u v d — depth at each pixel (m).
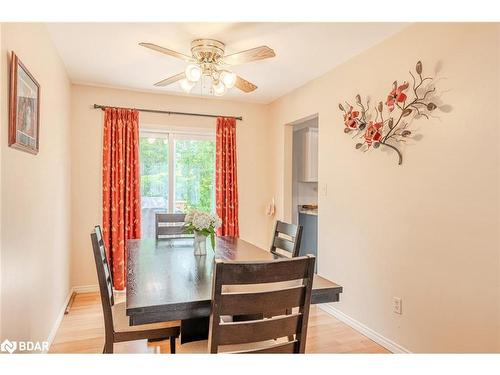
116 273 3.80
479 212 1.92
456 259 2.05
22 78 1.78
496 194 1.83
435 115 2.19
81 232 3.80
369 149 2.79
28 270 1.93
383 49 2.63
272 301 1.30
